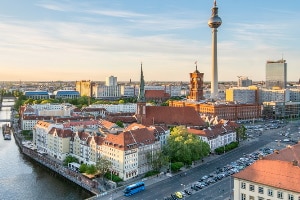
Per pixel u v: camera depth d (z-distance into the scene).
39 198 178.12
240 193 130.50
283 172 123.00
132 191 167.25
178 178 192.38
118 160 197.12
